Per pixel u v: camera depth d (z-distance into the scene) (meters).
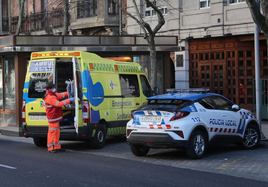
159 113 9.66
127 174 8.23
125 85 12.98
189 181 7.63
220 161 9.72
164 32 22.22
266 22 10.85
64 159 10.09
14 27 30.08
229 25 19.53
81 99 11.30
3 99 16.23
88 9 24.64
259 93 13.18
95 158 10.27
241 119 11.20
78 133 11.15
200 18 20.75
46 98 11.16
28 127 11.84
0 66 16.34
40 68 11.91
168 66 17.55
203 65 21.06
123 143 13.23
